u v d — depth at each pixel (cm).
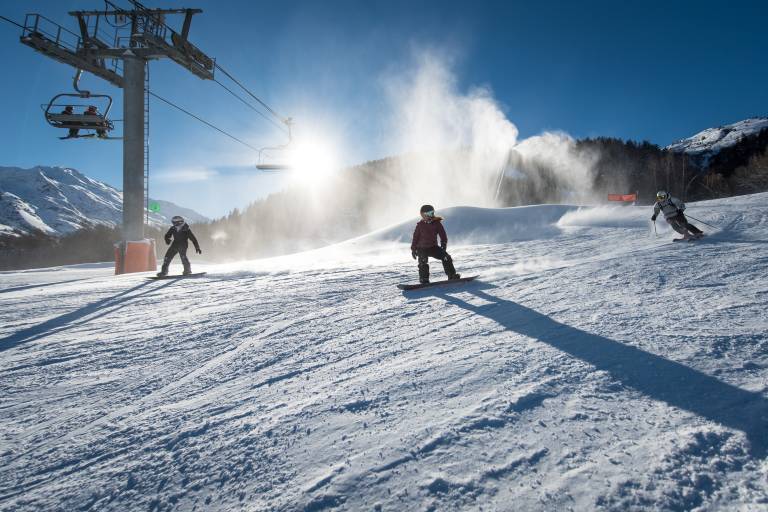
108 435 275
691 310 407
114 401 334
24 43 1419
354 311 585
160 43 1509
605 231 1426
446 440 218
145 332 549
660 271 619
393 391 290
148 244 1534
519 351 344
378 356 376
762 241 813
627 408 234
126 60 1551
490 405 251
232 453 233
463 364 327
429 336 423
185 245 1123
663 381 262
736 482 166
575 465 187
